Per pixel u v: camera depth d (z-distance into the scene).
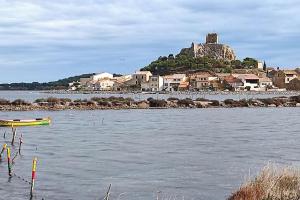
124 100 145.75
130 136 65.81
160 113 118.69
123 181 34.75
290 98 177.62
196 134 69.00
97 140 60.47
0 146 53.53
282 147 54.12
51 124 85.06
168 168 39.97
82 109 127.31
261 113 122.94
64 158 45.09
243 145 55.91
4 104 122.75
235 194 24.56
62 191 31.58
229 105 153.12
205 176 36.69
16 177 35.81
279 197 22.44
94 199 29.64
